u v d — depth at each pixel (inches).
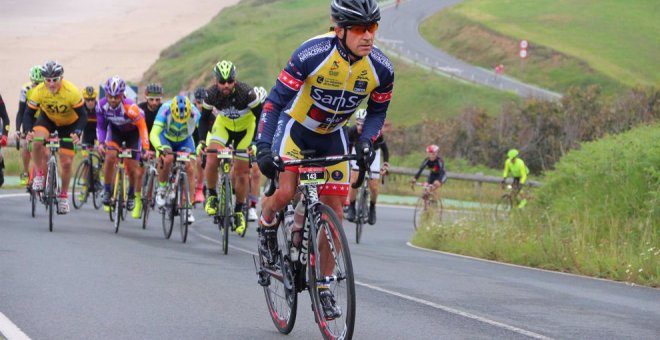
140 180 717.9
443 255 680.4
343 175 309.3
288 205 315.6
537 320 360.8
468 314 367.9
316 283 285.9
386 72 302.5
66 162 637.3
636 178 700.7
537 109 1888.5
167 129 653.9
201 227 765.3
